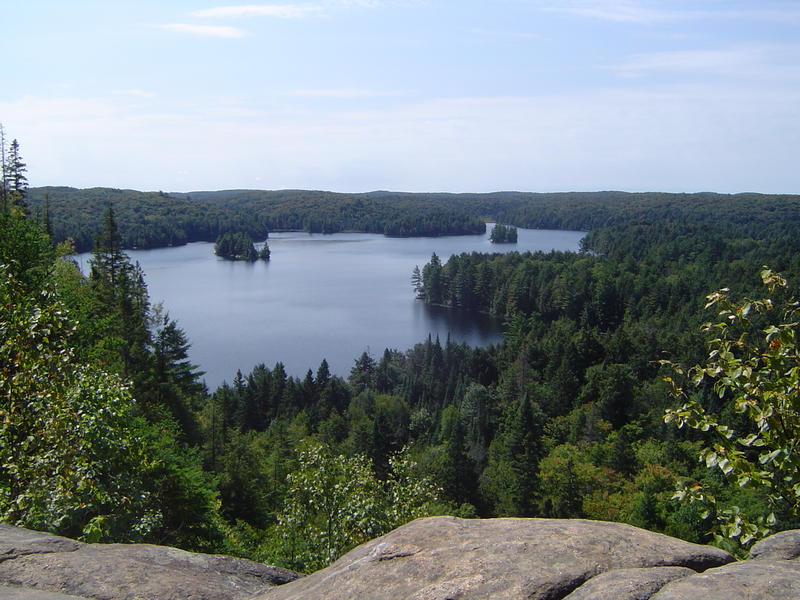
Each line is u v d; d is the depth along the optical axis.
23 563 5.02
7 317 11.34
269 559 15.67
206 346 103.12
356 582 4.07
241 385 81.44
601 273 137.75
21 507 9.09
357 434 51.91
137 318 41.41
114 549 5.44
